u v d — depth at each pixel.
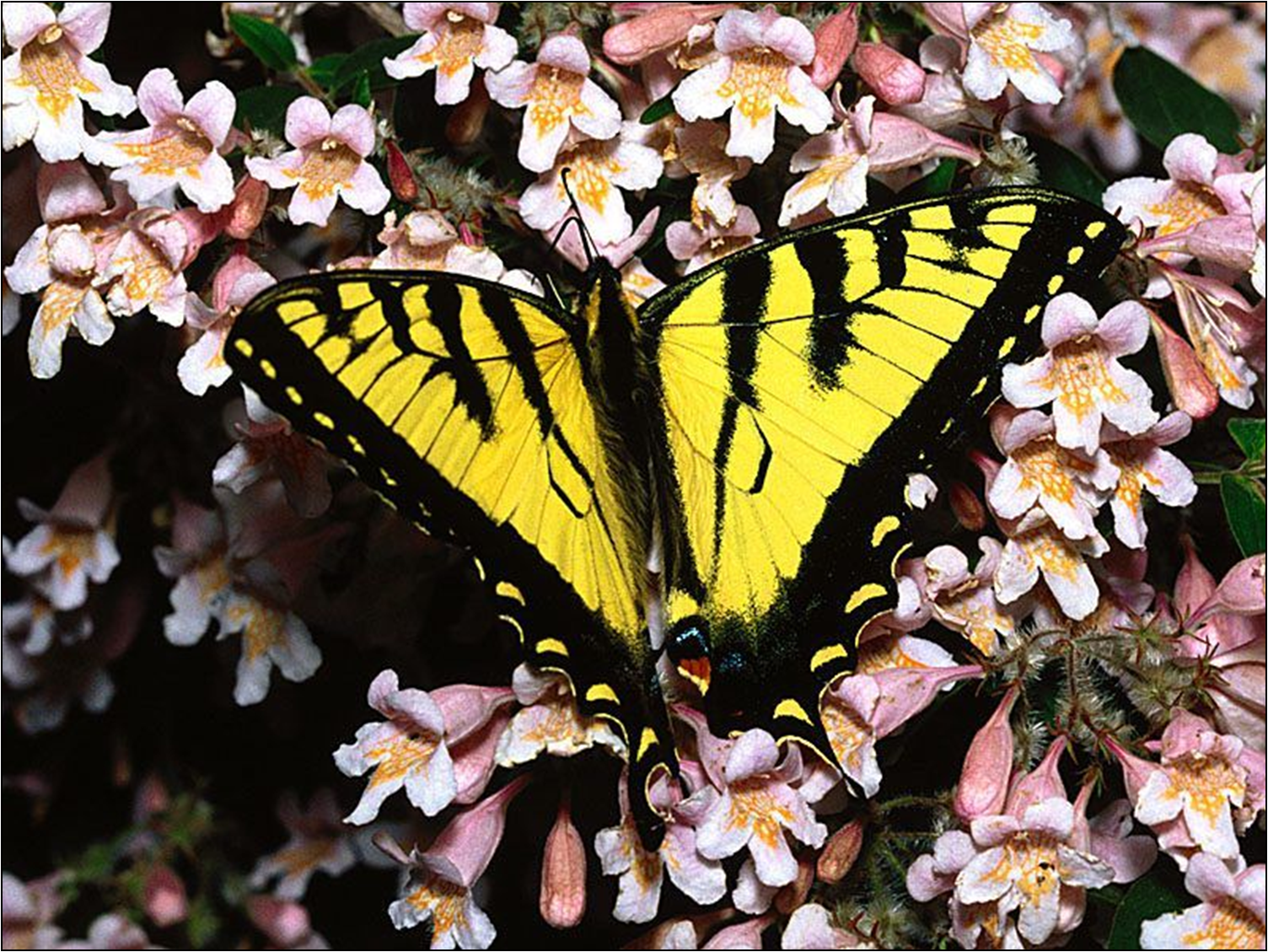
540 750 0.29
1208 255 0.30
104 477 0.36
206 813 0.37
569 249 0.30
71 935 0.38
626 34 0.30
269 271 0.32
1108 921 0.30
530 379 0.29
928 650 0.29
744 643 0.29
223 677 0.37
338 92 0.31
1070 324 0.28
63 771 0.38
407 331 0.28
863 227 0.29
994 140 0.30
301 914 0.37
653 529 0.29
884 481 0.29
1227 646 0.29
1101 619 0.30
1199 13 0.39
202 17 0.36
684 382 0.29
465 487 0.28
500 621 0.33
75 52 0.29
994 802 0.28
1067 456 0.29
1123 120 0.37
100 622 0.37
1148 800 0.28
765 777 0.29
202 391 0.29
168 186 0.29
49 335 0.29
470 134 0.30
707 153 0.30
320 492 0.30
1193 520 0.31
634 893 0.29
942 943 0.29
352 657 0.35
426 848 0.33
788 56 0.29
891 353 0.29
